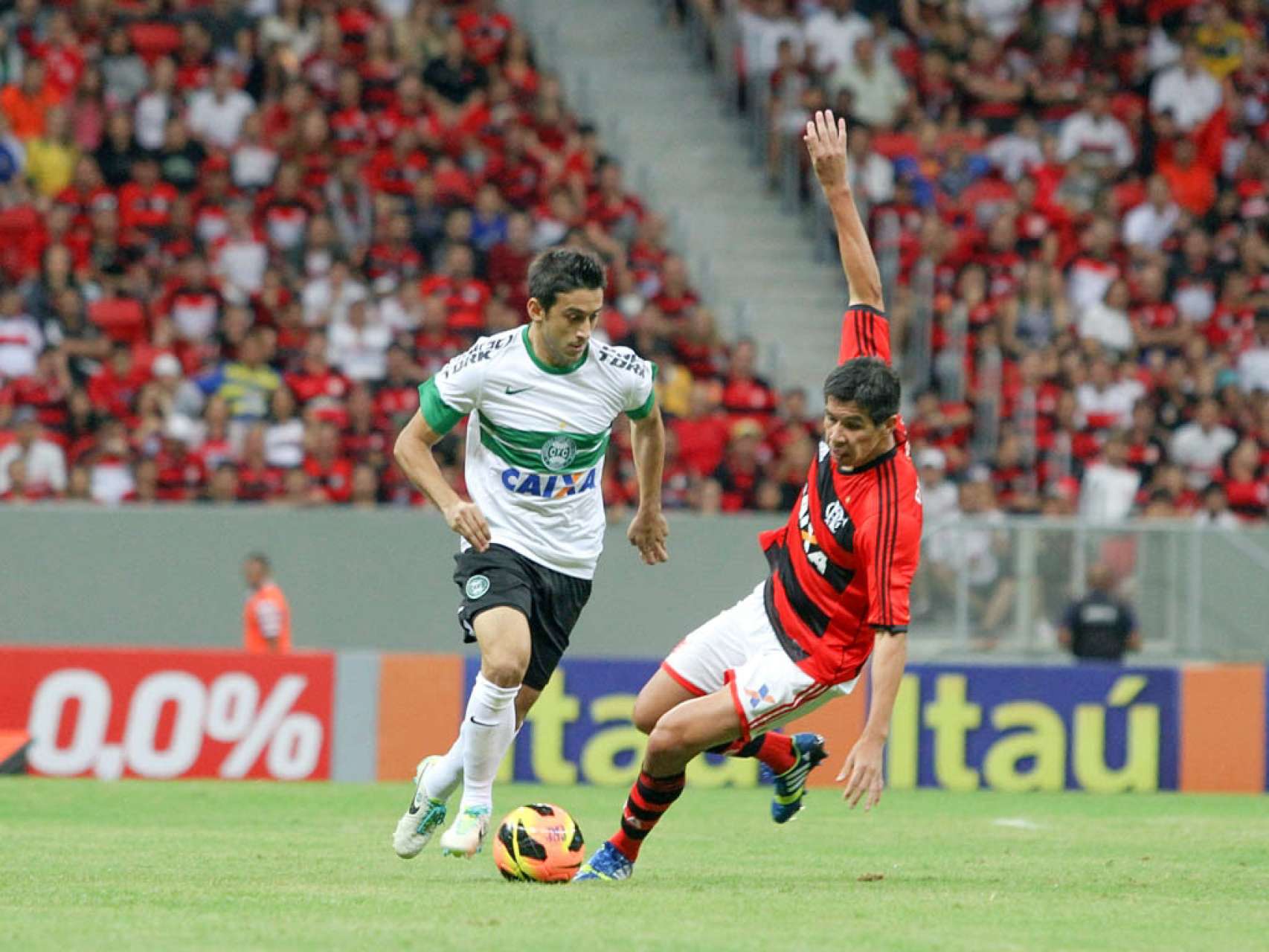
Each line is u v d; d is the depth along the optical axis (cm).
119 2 6844
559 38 7600
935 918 1920
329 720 4400
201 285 6056
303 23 6906
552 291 2144
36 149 6338
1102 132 7256
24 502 5469
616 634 5525
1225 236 7075
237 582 5425
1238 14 7769
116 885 2167
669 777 2169
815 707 2138
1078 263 6794
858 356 2167
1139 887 2283
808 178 7044
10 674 4347
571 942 1688
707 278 6650
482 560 2227
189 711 4372
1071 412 6166
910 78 7500
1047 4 7744
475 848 2183
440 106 6794
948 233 6681
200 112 6575
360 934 1728
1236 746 4562
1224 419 6259
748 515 5644
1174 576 5191
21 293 5884
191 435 5703
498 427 2217
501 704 2158
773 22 7406
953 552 5134
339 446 5722
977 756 4512
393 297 6166
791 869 2498
